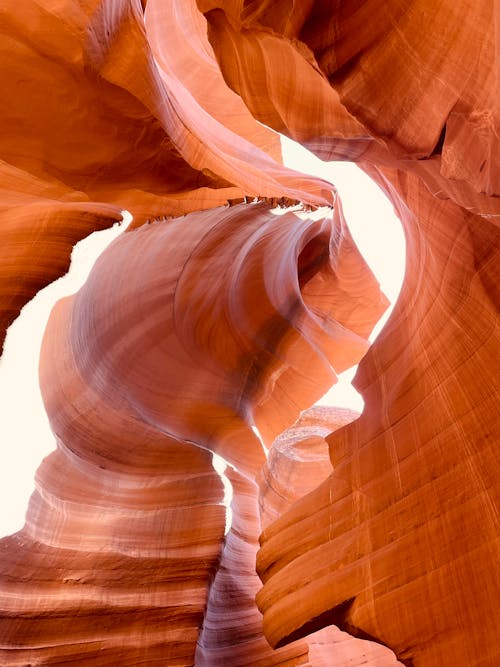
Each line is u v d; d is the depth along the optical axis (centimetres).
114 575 520
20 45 368
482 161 240
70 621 498
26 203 415
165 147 462
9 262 395
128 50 413
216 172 514
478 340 361
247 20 303
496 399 334
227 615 564
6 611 491
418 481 360
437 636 312
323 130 338
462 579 311
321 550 389
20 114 388
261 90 354
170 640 500
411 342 435
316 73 314
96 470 557
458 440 348
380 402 440
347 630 354
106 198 469
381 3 250
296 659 553
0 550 524
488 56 224
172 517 552
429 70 245
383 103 264
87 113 409
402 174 439
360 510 387
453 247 391
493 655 288
